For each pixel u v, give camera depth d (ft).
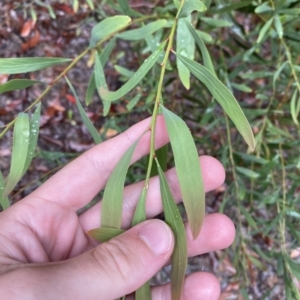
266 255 0.94
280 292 1.37
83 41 1.52
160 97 0.52
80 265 0.51
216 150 1.10
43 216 0.69
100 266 0.51
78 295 0.50
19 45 1.49
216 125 1.05
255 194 0.95
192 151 0.46
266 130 0.94
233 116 0.47
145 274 0.53
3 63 0.54
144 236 0.53
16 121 0.55
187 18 0.65
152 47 0.78
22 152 0.54
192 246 0.72
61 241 0.71
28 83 0.58
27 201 0.69
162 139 0.63
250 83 1.32
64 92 1.47
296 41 0.76
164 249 0.51
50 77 1.48
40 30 1.50
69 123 1.47
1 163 1.39
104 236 0.53
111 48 0.69
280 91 0.94
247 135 0.46
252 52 0.80
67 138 1.46
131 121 1.39
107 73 1.47
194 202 0.45
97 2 1.38
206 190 0.71
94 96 1.49
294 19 0.73
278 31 0.69
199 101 1.03
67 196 0.71
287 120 0.91
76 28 1.51
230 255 1.42
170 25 0.69
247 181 1.21
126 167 0.51
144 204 0.54
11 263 0.58
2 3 1.47
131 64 1.47
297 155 0.95
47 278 0.49
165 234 0.51
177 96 1.26
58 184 0.71
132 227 0.54
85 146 1.46
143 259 0.52
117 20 0.58
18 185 1.36
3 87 0.54
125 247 0.52
